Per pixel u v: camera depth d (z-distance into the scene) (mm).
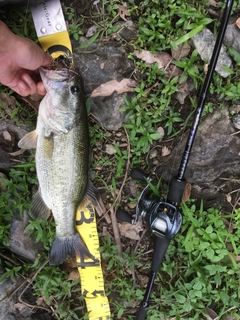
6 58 380
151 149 481
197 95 463
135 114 462
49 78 387
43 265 478
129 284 495
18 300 482
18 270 478
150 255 501
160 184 489
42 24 444
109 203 493
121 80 455
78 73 414
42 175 419
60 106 395
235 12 454
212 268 477
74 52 455
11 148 474
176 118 464
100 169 487
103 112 462
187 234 470
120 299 496
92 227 479
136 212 469
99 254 481
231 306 496
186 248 473
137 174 474
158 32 450
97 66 454
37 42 452
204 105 431
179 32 449
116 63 454
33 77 427
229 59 452
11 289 477
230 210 497
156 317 493
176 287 494
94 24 456
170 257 495
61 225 445
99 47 456
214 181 489
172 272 494
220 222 481
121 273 494
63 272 490
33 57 382
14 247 479
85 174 432
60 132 404
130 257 490
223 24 388
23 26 450
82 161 423
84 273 482
